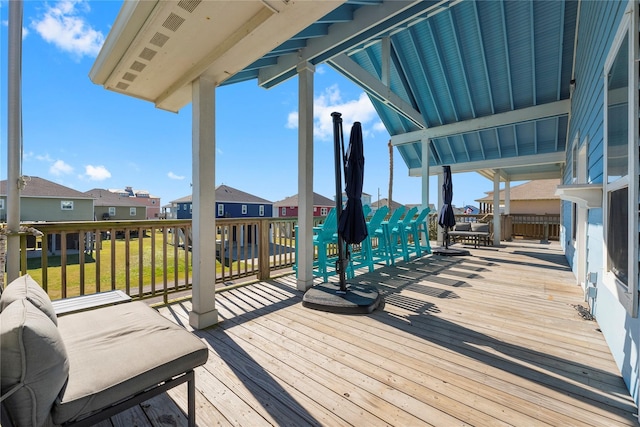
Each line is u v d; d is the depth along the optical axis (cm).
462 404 157
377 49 609
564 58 526
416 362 199
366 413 150
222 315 285
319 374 185
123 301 217
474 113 675
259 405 156
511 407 154
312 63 378
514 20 508
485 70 587
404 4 310
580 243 397
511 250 752
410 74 647
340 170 332
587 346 221
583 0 383
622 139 185
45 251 242
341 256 329
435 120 726
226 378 181
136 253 979
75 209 1825
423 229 704
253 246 421
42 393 95
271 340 231
